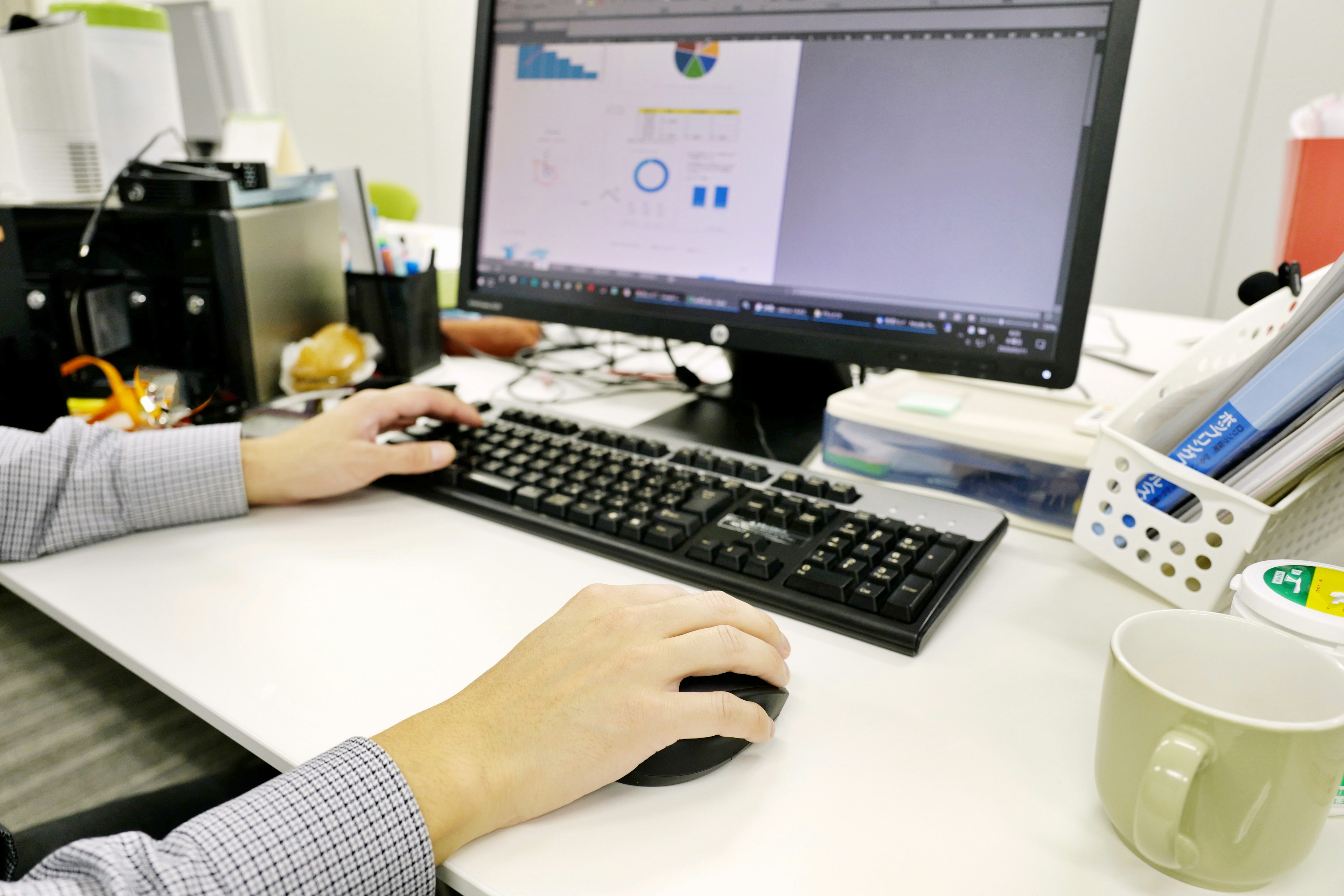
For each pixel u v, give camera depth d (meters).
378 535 0.64
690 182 0.84
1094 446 0.58
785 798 0.39
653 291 0.87
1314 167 0.90
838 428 0.74
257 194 0.91
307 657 0.49
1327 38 2.31
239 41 1.86
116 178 0.87
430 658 0.49
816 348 0.79
